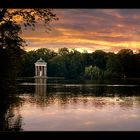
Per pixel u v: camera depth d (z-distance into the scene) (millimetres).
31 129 14375
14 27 23391
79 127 15312
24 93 35188
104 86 50719
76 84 57062
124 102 27141
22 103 24828
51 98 29750
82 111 21031
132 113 20281
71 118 17969
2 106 22375
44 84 56469
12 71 25797
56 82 65688
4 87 25656
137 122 16938
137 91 40594
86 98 30453
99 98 30672
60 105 24125
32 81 70062
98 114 19703
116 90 41969
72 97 31359
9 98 26547
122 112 20766
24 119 17188
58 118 17797
